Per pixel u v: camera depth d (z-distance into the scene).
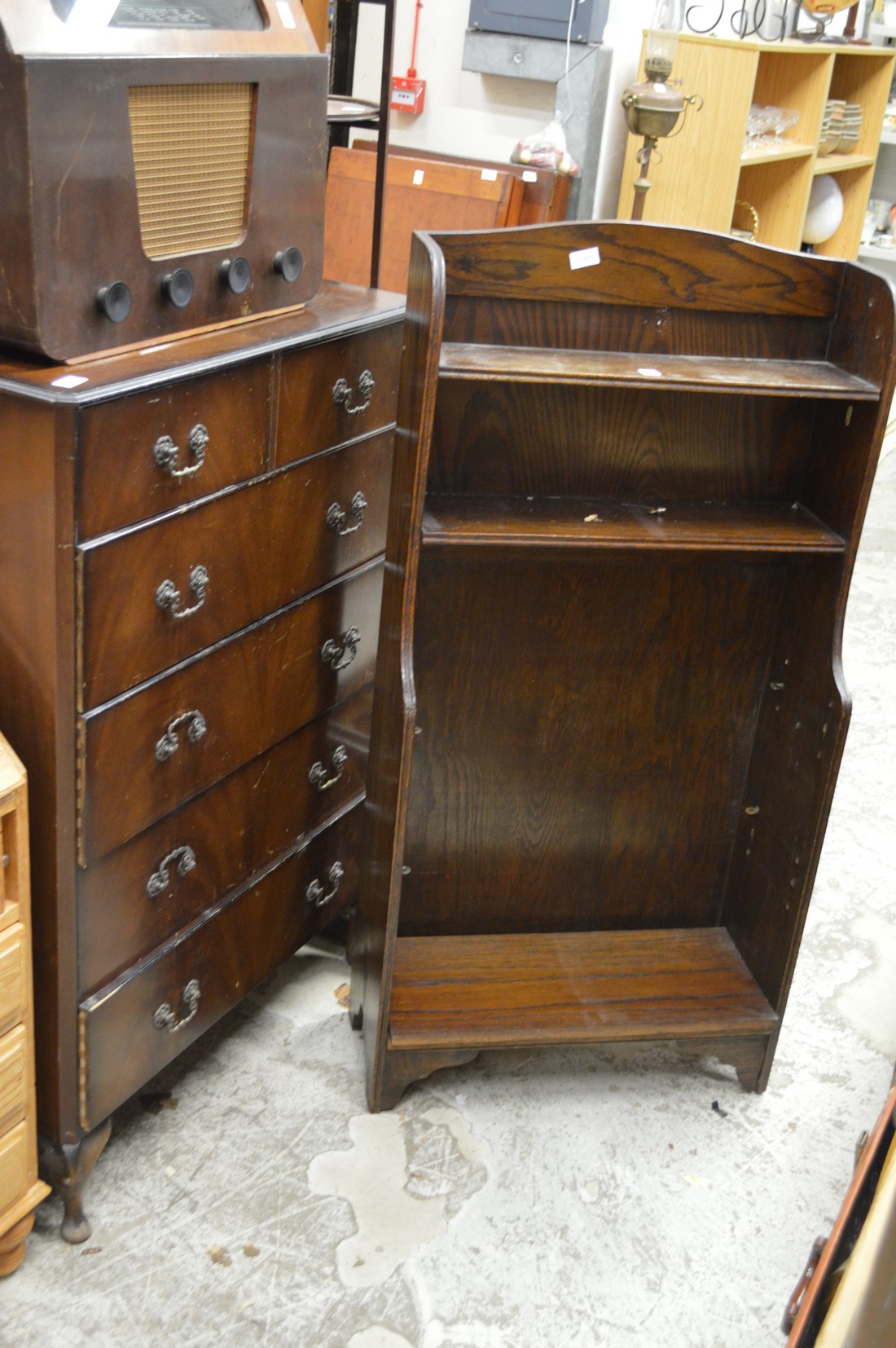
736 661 2.34
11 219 1.49
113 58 1.52
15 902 1.65
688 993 2.34
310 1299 1.87
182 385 1.66
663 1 3.39
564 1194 2.10
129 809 1.78
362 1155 2.12
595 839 2.44
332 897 2.44
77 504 1.54
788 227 4.90
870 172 5.74
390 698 2.01
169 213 1.71
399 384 1.93
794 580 2.27
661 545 2.00
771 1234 2.06
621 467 2.14
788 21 5.13
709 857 2.52
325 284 2.25
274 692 2.07
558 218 4.09
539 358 1.91
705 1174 2.17
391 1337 1.82
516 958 2.40
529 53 4.20
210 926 2.04
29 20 1.43
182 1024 2.03
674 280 1.96
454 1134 2.19
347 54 2.73
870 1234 0.78
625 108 3.60
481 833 2.38
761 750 2.40
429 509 2.00
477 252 1.86
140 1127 2.13
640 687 2.32
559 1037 2.19
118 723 1.71
